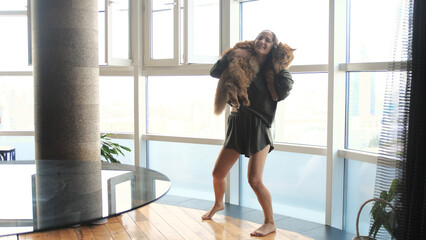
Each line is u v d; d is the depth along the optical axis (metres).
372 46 3.80
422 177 2.77
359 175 3.96
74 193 2.01
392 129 3.07
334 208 4.05
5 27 5.80
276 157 4.60
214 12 4.78
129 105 5.46
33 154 5.89
